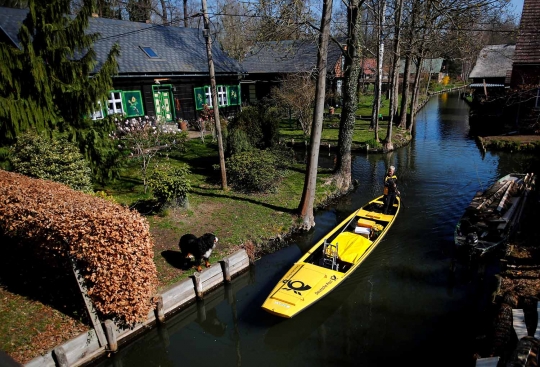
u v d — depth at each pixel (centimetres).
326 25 1020
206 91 2352
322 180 1555
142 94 1986
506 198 1257
